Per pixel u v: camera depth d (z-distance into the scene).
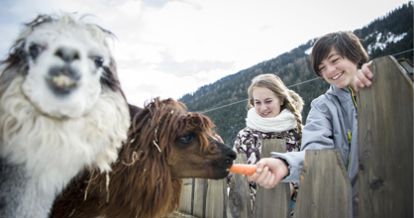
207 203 3.76
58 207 1.76
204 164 1.97
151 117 1.98
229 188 3.19
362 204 1.55
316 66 2.48
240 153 3.05
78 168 1.38
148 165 1.89
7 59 1.33
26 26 1.36
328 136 2.24
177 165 1.99
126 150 1.87
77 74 1.24
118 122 1.46
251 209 2.80
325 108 2.35
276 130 3.27
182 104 2.18
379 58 1.48
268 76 3.48
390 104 1.42
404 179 1.36
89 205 1.80
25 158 1.24
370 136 1.51
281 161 2.00
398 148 1.39
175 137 1.96
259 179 1.99
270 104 3.37
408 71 1.55
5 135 1.22
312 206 1.92
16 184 1.28
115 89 1.50
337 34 2.39
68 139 1.25
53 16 1.38
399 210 1.38
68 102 1.21
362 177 1.56
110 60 1.50
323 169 1.87
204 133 2.00
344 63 2.30
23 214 1.28
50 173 1.29
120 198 1.84
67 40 1.27
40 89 1.20
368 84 1.52
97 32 1.42
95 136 1.33
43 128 1.21
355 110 2.21
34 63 1.23
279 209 2.35
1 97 1.24
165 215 2.02
